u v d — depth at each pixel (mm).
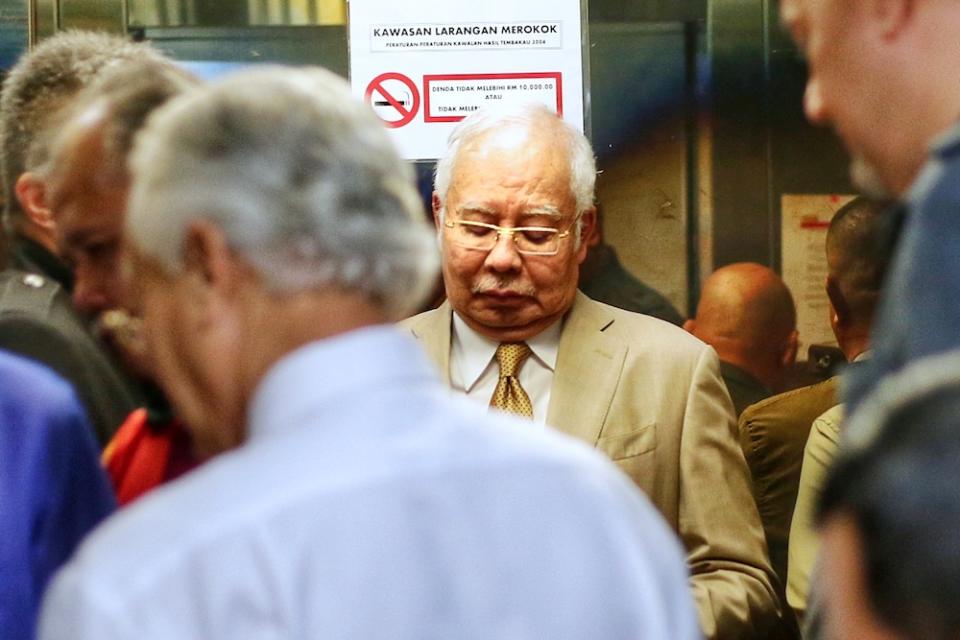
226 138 3621
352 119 3725
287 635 3264
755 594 7613
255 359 3621
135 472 5629
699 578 7691
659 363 8016
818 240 10039
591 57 10062
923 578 2418
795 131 10055
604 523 3586
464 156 7945
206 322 3652
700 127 10086
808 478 8375
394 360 3607
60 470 5383
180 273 3660
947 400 2508
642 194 10125
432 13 8695
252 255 3562
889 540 2465
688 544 7801
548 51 8703
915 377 2607
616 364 8008
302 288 3572
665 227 10133
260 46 9922
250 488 3400
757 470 9883
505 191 7828
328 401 3529
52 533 5355
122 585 3275
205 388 3711
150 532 3363
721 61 10062
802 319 10086
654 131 10094
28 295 6121
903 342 3697
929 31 4055
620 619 3525
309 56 9938
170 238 3633
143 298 3807
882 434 2553
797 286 10086
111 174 4863
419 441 3510
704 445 7891
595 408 7879
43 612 3447
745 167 10094
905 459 2482
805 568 8211
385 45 8688
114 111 4918
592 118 10102
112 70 5988
